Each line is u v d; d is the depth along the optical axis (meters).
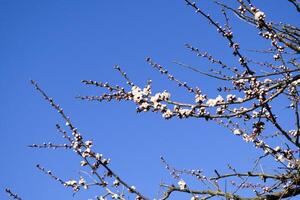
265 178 5.41
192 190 5.43
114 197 4.27
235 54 4.08
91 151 4.23
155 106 3.83
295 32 4.22
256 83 3.91
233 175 5.59
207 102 3.79
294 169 4.82
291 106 5.02
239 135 5.19
